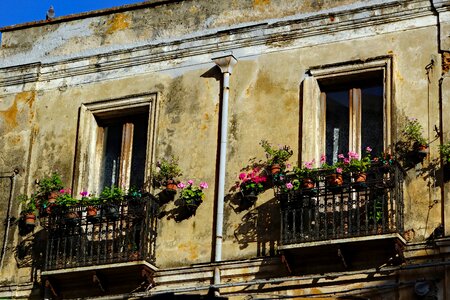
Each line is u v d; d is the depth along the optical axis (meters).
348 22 20.48
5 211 21.70
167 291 19.75
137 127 21.83
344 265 18.72
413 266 18.22
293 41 20.83
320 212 19.20
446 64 19.59
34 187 21.78
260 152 20.28
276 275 19.22
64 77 22.47
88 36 22.73
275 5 21.36
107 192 20.50
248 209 19.95
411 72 19.77
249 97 20.78
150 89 21.62
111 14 22.70
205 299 17.81
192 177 20.62
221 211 20.06
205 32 21.78
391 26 20.19
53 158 21.88
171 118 21.25
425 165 19.08
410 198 18.94
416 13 20.08
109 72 22.12
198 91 21.25
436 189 18.84
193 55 21.56
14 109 22.53
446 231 18.44
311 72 20.41
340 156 19.28
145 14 22.42
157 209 20.55
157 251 20.28
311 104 20.25
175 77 21.53
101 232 20.17
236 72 21.09
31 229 21.41
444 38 19.73
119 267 19.80
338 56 20.38
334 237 18.58
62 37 22.95
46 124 22.22
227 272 19.59
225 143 20.56
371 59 20.02
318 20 20.72
